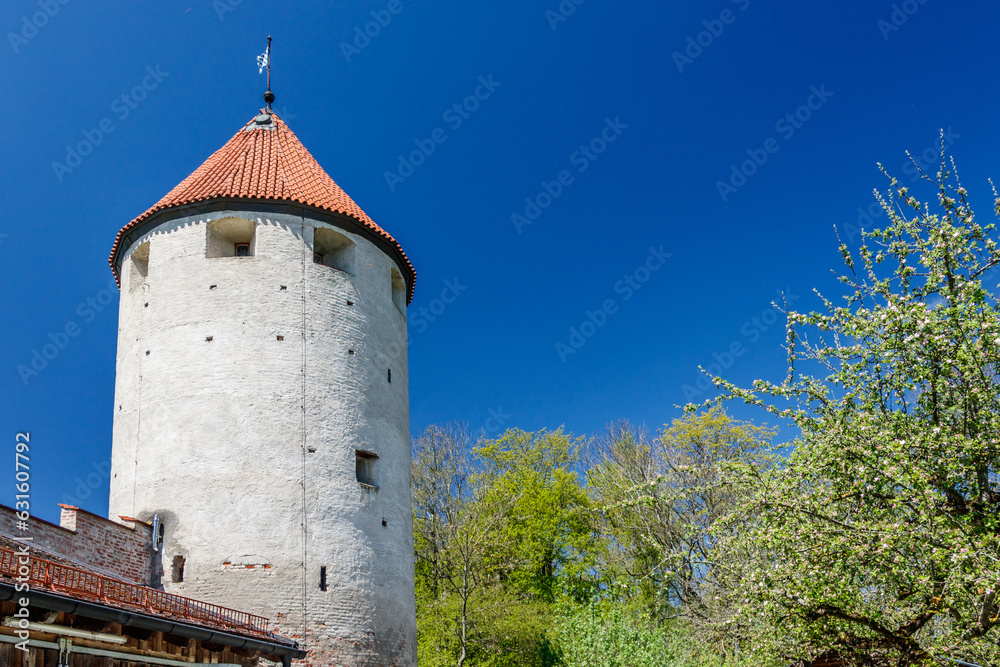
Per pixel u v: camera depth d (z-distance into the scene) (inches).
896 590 492.1
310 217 934.4
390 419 941.2
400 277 1047.6
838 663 554.3
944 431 456.4
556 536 1596.9
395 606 865.5
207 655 606.2
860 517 468.4
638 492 574.6
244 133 1057.5
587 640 1095.6
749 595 493.0
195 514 803.4
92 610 471.5
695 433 1380.4
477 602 1280.8
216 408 840.3
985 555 404.8
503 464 1747.0
